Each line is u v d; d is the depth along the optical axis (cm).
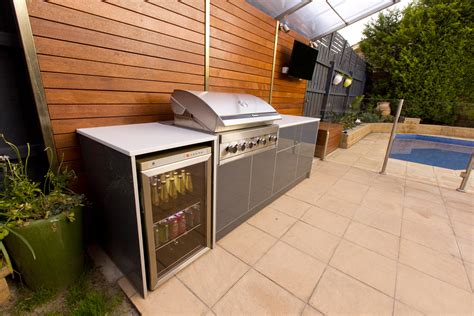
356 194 280
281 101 359
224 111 153
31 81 123
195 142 132
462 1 644
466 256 175
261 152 199
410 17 721
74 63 137
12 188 120
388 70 811
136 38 163
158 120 191
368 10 343
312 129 292
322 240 189
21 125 137
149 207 116
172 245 159
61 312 120
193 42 204
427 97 734
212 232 167
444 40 675
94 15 140
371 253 175
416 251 179
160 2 171
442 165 422
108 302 126
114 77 157
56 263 124
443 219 228
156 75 182
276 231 198
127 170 109
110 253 154
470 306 133
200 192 156
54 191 128
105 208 141
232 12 236
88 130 144
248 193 199
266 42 293
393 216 231
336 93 583
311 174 346
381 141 590
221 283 142
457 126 556
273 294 136
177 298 131
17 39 122
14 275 133
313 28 376
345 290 141
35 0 117
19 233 109
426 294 140
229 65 249
